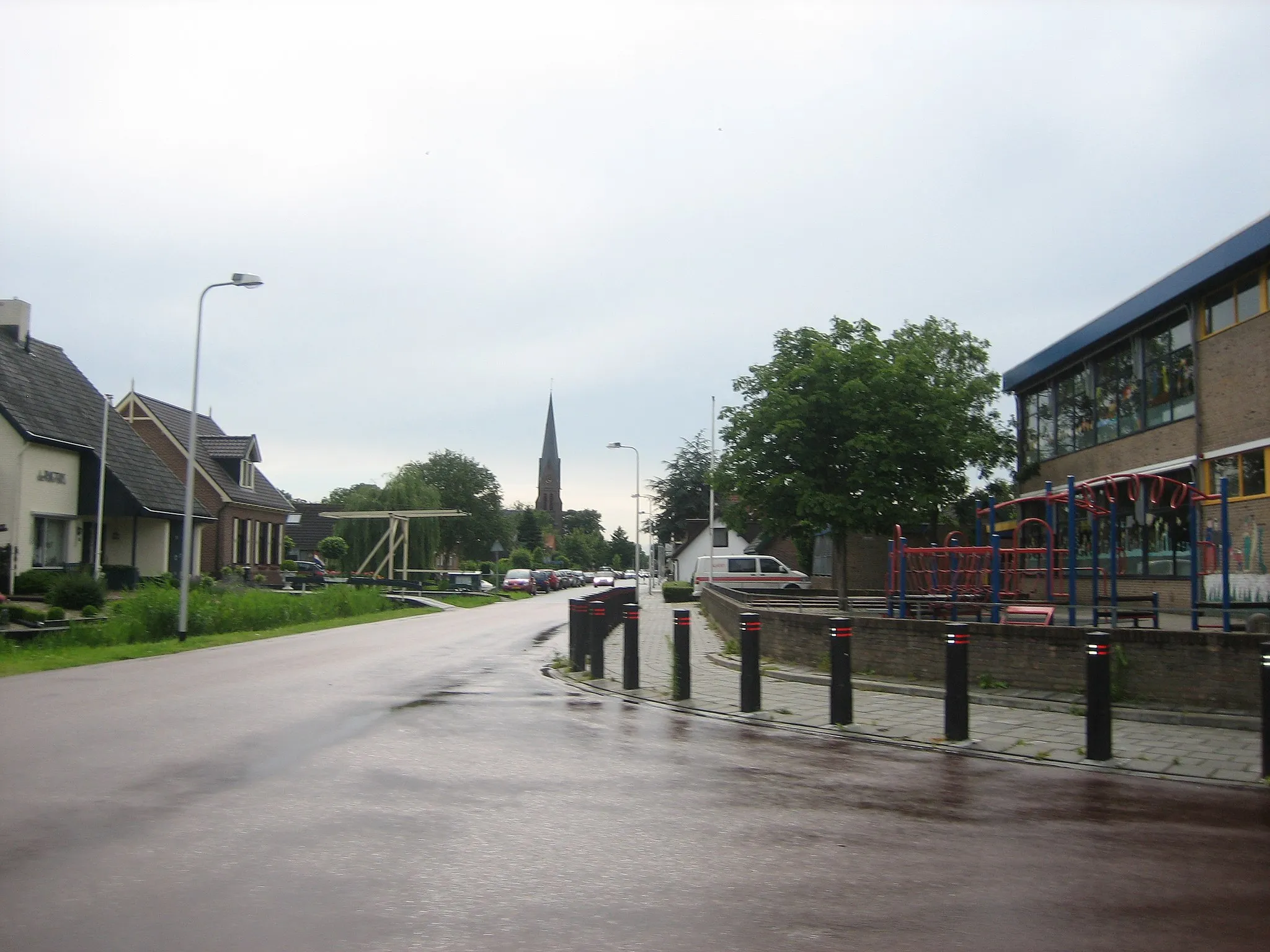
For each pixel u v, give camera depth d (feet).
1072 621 46.21
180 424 158.61
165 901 16.39
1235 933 15.69
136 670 52.75
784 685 48.83
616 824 21.84
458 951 14.53
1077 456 90.58
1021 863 19.33
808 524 90.12
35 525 106.22
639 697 44.45
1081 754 30.99
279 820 21.53
